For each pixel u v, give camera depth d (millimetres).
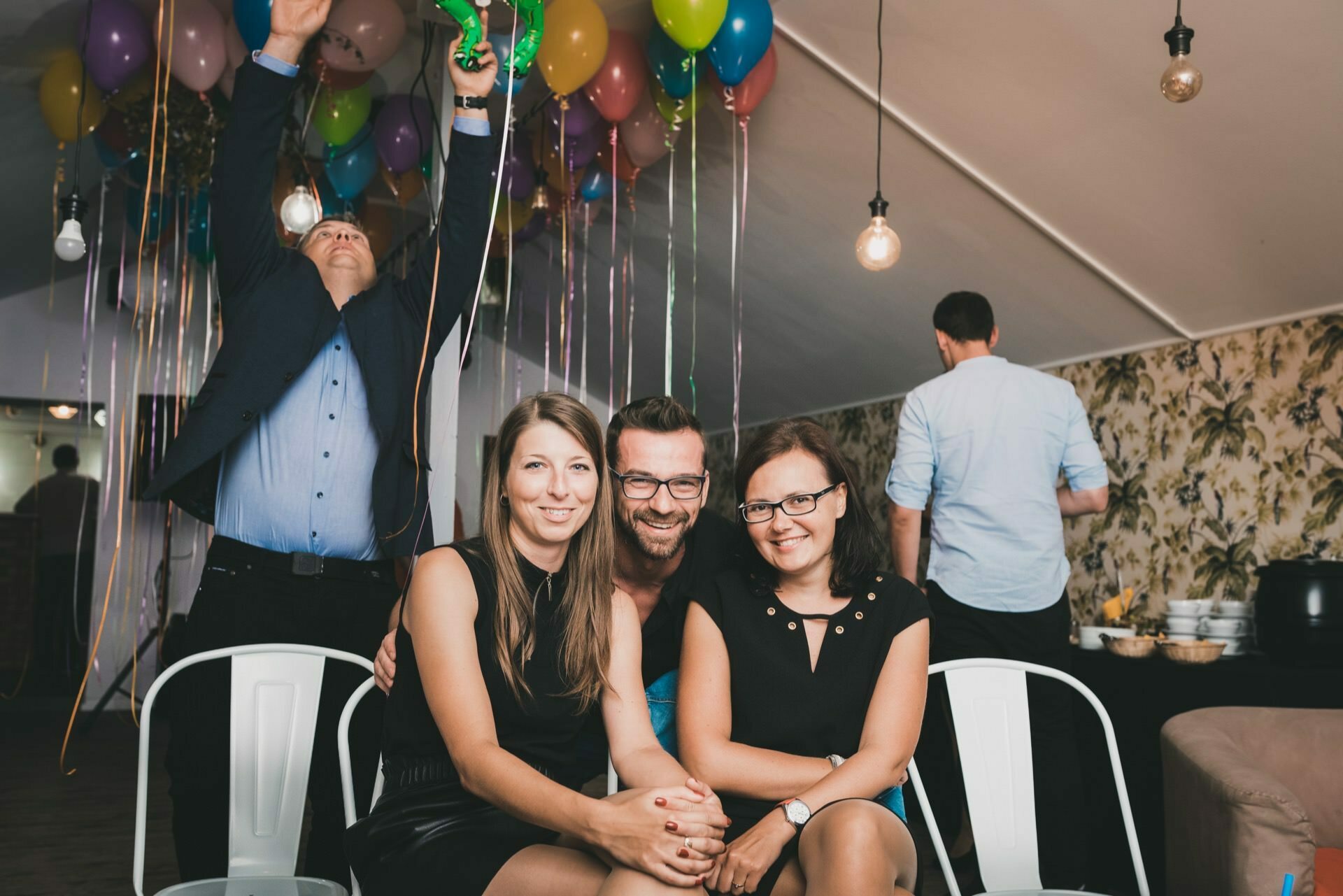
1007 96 3160
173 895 1625
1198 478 3678
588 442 1552
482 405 7230
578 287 5945
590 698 1553
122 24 3260
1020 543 2742
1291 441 3361
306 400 2043
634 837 1280
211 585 1976
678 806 1304
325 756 2025
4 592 7328
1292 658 2787
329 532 2025
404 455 2119
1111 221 3400
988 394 2785
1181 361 3758
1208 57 2693
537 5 2020
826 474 1706
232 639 1943
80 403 6457
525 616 1528
